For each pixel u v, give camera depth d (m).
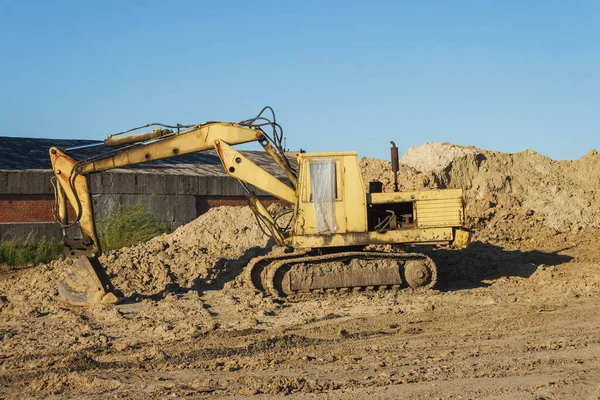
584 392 7.11
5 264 21.03
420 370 8.23
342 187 14.73
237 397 7.27
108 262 17.66
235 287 15.70
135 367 8.88
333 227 14.67
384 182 24.44
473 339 10.14
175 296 14.52
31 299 15.00
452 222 14.90
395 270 14.61
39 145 29.23
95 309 13.48
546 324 11.19
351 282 14.46
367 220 14.75
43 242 22.31
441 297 14.16
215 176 28.23
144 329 11.66
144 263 17.50
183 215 27.02
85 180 14.16
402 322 11.71
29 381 8.40
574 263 18.62
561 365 8.38
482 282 16.25
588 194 25.56
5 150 26.91
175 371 8.59
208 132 14.62
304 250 16.59
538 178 26.28
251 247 18.28
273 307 13.43
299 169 14.76
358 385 7.59
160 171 27.70
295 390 7.45
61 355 9.85
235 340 10.56
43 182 23.33
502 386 7.41
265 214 14.98
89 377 8.20
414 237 14.85
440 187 24.64
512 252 19.89
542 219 23.84
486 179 25.62
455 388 7.37
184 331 11.32
